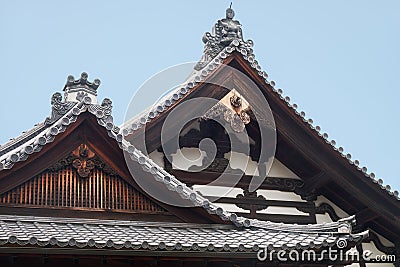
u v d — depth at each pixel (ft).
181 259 36.37
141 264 36.52
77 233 35.04
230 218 40.01
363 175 53.31
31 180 38.37
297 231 40.60
